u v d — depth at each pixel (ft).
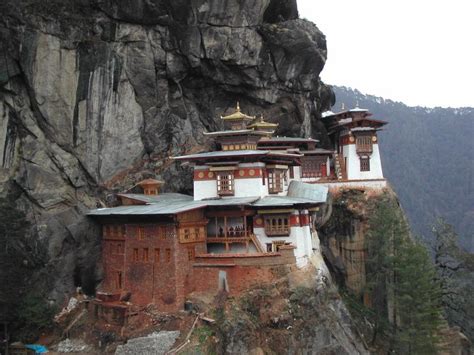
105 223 179.32
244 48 212.64
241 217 175.32
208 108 225.35
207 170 185.26
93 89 187.42
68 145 182.50
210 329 149.07
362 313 201.67
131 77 196.13
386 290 198.59
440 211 537.65
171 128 211.41
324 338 161.68
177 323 152.66
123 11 189.88
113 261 176.45
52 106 179.83
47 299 167.84
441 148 627.46
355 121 234.79
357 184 226.38
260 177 180.86
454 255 219.20
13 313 156.35
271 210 173.27
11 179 174.19
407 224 226.17
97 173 189.16
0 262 154.30
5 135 175.22
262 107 233.14
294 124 239.91
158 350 146.30
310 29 236.84
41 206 173.88
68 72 182.09
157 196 192.75
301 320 159.43
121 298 163.53
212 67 214.28
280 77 228.84
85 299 171.94
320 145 255.91
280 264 163.84
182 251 160.45
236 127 196.54
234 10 207.10
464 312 213.87
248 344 148.36
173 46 203.72
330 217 218.38
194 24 203.51
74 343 159.53
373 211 216.33
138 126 199.21
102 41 188.75
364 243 213.05
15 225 160.76
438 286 187.42
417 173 589.32
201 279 162.91
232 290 159.74
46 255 169.89
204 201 177.47
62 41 180.45
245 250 172.35
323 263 193.98
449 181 575.38
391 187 236.22
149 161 204.85
